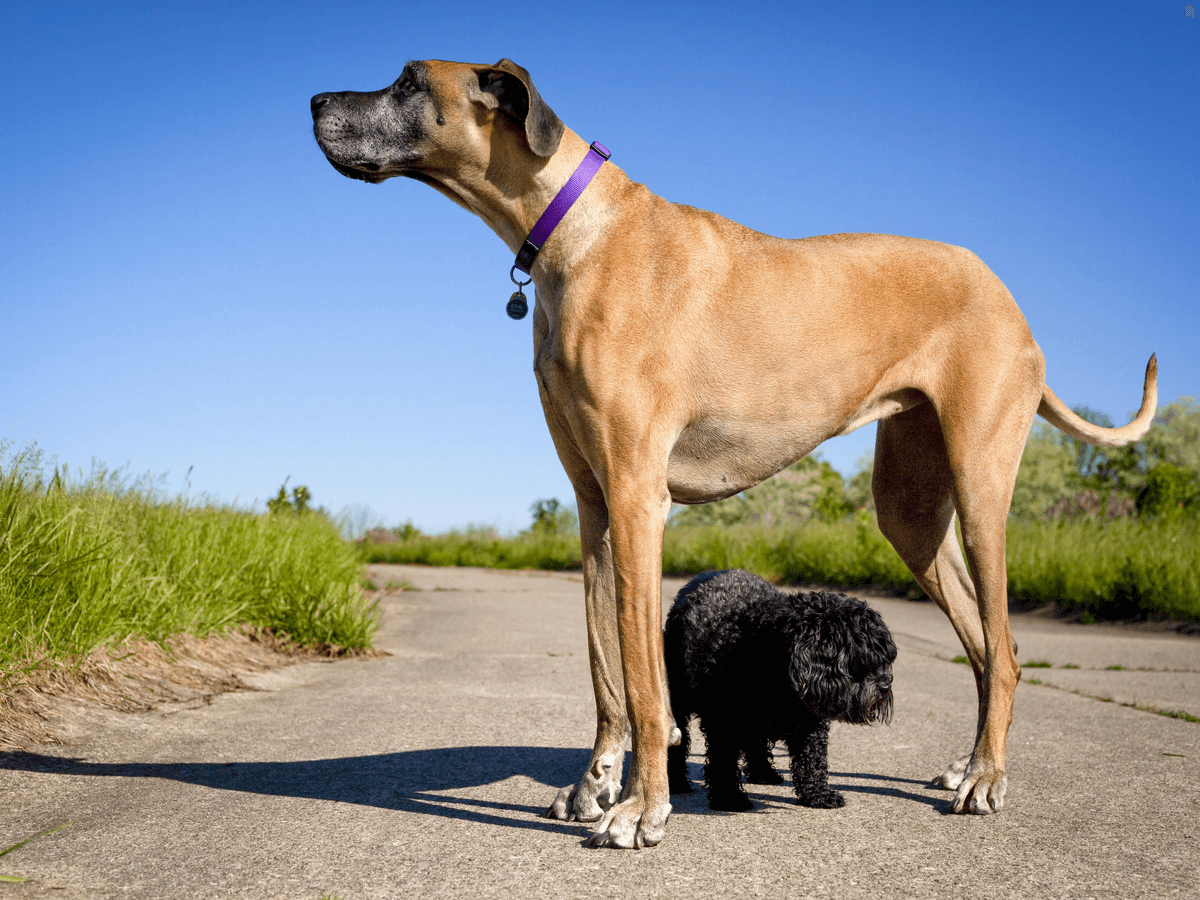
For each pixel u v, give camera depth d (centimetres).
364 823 288
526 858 259
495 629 940
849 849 273
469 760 379
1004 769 356
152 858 248
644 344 296
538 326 323
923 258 345
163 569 599
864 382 331
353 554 1238
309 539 951
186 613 595
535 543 2536
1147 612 1044
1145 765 383
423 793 327
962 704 545
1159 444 2591
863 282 332
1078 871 252
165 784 324
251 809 299
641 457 292
